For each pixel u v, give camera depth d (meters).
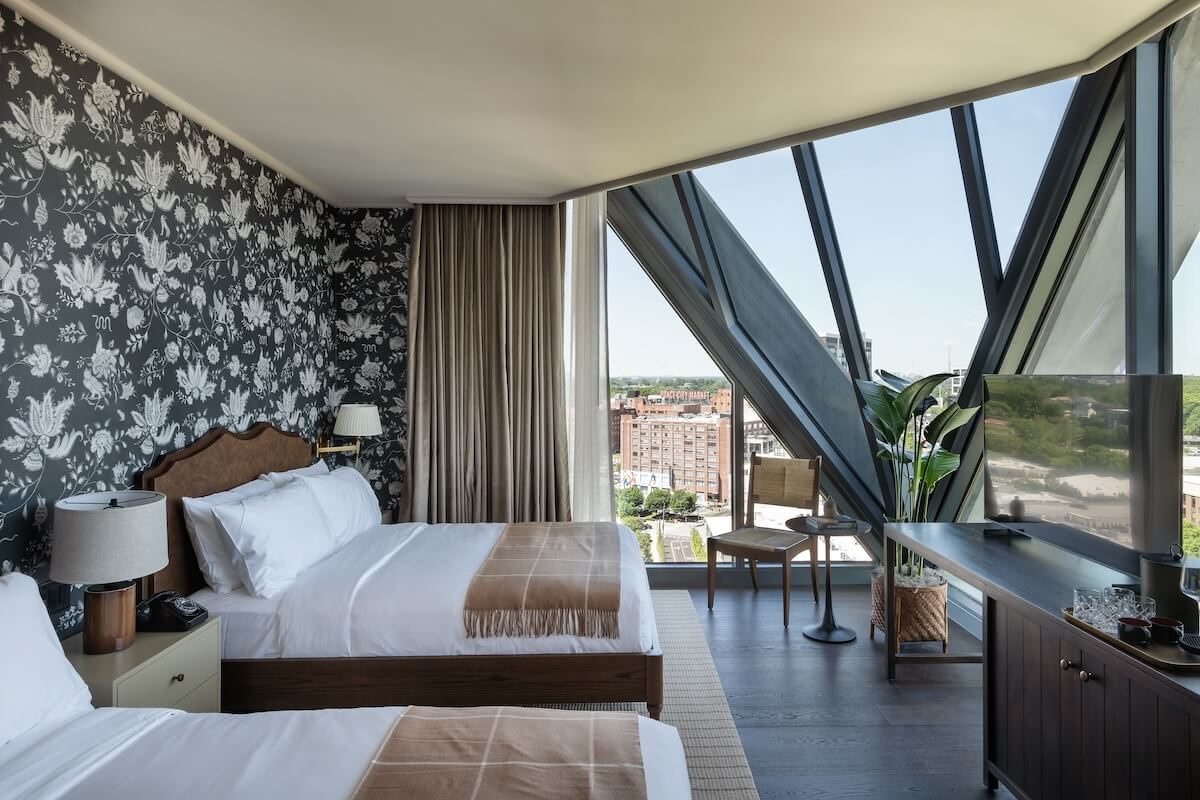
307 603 2.62
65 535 2.08
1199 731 1.45
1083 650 1.85
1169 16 1.97
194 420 3.06
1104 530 2.17
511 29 2.21
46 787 1.40
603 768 1.49
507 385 4.41
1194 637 1.70
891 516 3.98
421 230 4.41
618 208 4.47
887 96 2.68
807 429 4.51
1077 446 2.31
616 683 2.64
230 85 2.70
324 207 4.38
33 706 1.67
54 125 2.26
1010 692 2.23
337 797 1.38
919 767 2.52
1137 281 2.57
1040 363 3.43
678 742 1.70
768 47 2.29
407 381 4.41
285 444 3.74
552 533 3.60
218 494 3.04
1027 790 2.14
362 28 2.22
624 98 2.75
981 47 2.25
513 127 3.11
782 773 2.48
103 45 2.37
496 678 2.62
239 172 3.39
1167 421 1.93
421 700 2.60
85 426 2.42
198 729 1.68
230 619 2.60
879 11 2.04
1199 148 2.38
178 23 2.21
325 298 4.41
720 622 4.02
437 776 1.45
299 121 3.08
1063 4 1.96
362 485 3.86
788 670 3.37
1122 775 1.70
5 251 2.10
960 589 4.13
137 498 2.42
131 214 2.63
